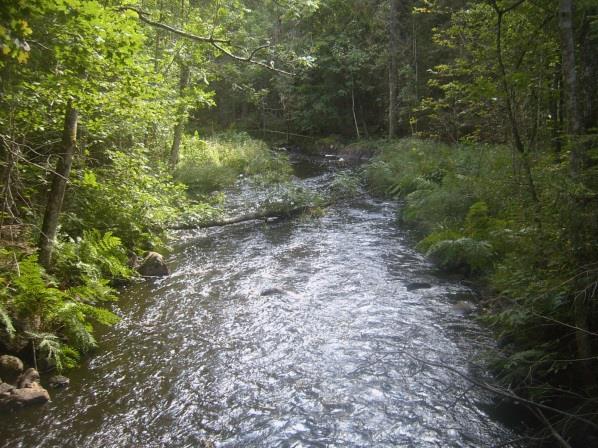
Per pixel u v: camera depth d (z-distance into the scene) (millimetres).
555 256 4328
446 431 4141
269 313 6637
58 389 4902
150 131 11492
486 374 4895
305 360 5395
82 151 8203
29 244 6805
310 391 4801
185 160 15914
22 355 5254
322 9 25141
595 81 6152
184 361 5438
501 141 10820
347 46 25891
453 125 15945
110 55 4574
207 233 10992
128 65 4906
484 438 4027
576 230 3998
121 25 4520
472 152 12500
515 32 5875
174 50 10312
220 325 6305
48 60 4852
